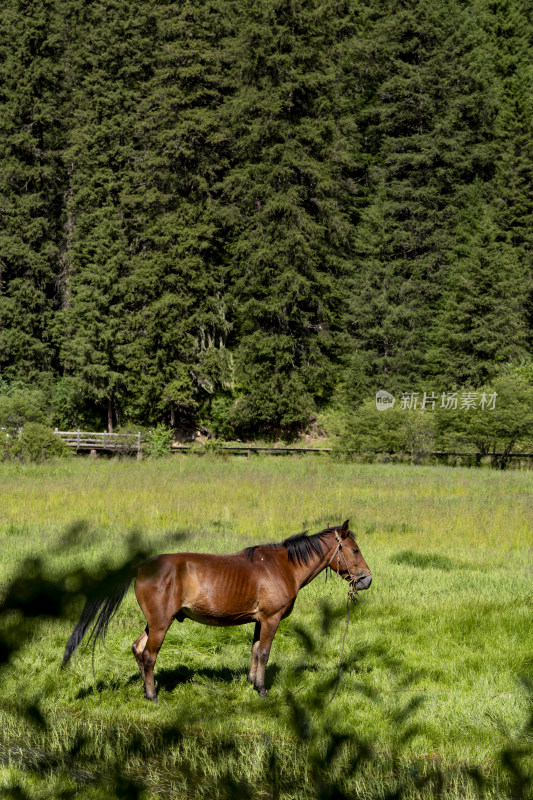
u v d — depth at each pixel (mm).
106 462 32406
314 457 39375
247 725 6117
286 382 44406
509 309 44156
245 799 3975
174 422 46250
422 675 7484
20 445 31953
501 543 15242
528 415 35781
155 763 5336
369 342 46500
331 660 7855
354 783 4750
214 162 47250
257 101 45000
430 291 47531
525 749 5469
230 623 6531
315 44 46531
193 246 44250
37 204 45781
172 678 7359
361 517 17531
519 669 7637
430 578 11625
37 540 13375
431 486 24375
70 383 43469
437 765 5508
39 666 7176
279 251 44406
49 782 4602
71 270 46375
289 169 43812
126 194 46219
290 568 6738
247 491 21953
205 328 45094
